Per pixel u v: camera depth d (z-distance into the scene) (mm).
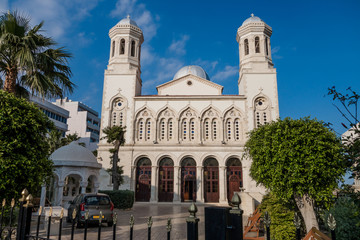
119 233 13844
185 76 42469
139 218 20047
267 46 41562
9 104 10219
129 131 37969
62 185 20781
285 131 12391
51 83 14078
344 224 9195
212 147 36969
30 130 10391
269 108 38062
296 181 11500
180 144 37094
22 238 5945
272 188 12734
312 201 12336
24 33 13828
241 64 41750
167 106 38969
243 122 38125
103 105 39031
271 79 39125
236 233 4672
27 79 14102
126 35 42031
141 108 38906
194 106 38906
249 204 23875
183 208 28828
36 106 11500
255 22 41438
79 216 14727
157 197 35875
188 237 4805
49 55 14289
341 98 6656
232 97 38781
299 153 11766
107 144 37281
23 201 6113
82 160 22297
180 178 36438
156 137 38000
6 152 9547
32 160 10258
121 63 40562
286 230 11141
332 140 11852
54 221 17016
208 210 4844
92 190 23344
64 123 59781
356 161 6531
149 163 37500
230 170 36938
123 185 36000
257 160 13922
